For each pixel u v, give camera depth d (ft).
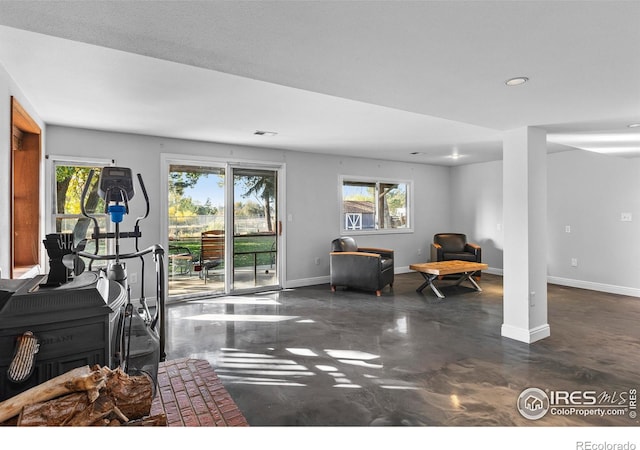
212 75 9.25
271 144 18.67
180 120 13.66
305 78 7.27
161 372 8.32
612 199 18.75
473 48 5.89
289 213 20.48
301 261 20.95
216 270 18.29
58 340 4.57
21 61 8.21
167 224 16.71
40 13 4.74
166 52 6.03
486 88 7.82
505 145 12.01
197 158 17.52
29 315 4.41
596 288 19.33
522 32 5.36
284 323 13.66
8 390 4.34
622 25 5.14
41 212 12.62
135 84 9.84
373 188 24.32
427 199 26.53
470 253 22.91
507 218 11.97
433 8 4.71
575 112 9.67
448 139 17.54
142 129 15.05
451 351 10.82
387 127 15.06
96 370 4.57
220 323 13.67
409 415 7.36
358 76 7.11
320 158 21.67
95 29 5.21
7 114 8.62
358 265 18.74
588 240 19.69
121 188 7.61
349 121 13.99
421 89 7.86
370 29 5.26
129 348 5.98
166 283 16.83
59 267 5.09
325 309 15.67
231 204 18.63
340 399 8.02
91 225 15.10
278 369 9.60
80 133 14.73
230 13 4.78
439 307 15.94
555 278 21.12
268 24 5.10
